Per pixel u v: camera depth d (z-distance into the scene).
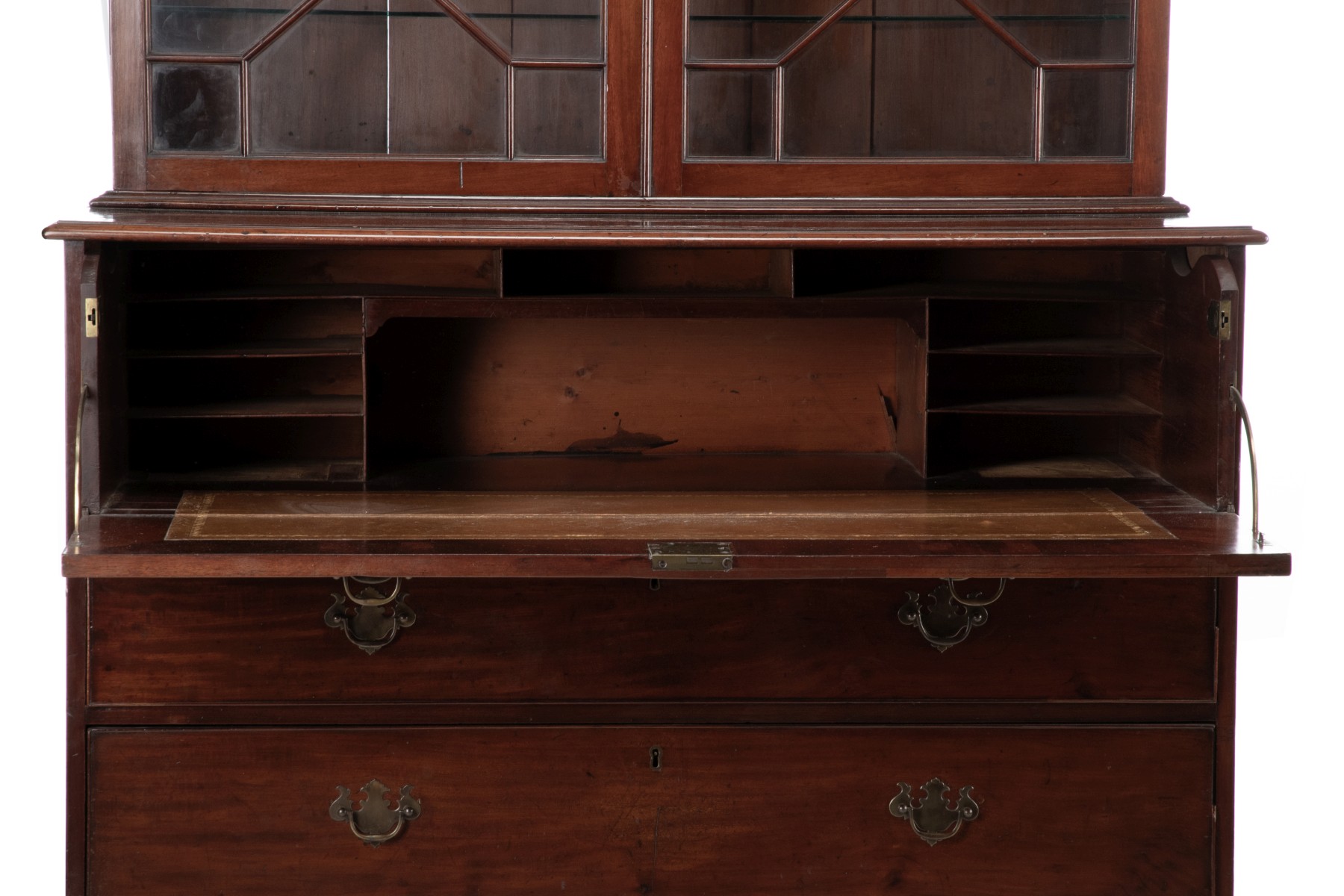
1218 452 2.56
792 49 2.72
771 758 2.63
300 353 2.70
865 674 2.62
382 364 2.95
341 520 2.45
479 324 2.98
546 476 2.82
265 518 2.46
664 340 3.02
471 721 2.60
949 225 2.71
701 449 3.04
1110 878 2.68
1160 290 2.79
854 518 2.50
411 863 2.62
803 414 3.05
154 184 2.69
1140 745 2.66
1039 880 2.68
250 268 2.88
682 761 2.62
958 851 2.66
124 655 2.55
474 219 2.68
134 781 2.57
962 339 2.93
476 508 2.55
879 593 2.61
